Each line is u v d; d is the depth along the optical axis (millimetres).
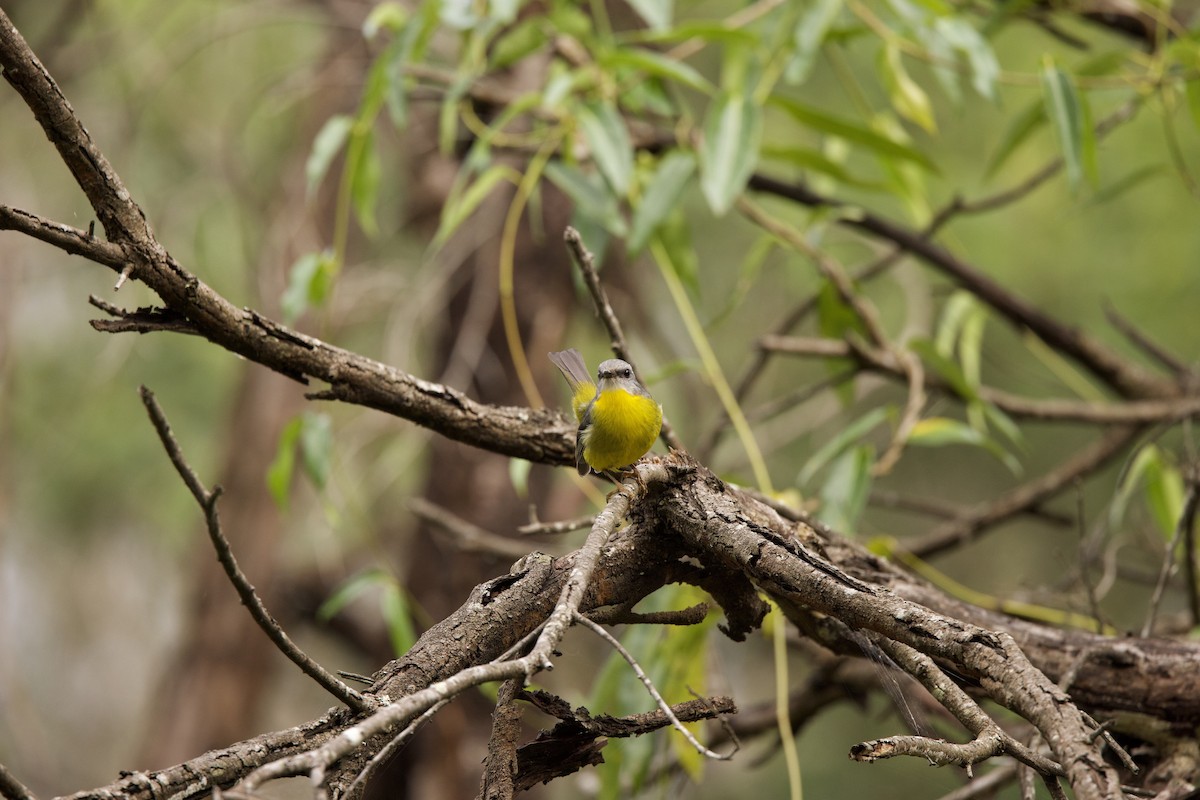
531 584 4887
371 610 13523
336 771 4039
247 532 12953
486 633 4695
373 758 3775
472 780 11727
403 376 5582
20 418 15664
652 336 12797
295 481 13039
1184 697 5688
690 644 7629
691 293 9445
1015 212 14859
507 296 8328
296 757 3174
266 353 5078
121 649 21672
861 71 15359
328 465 7695
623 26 12297
